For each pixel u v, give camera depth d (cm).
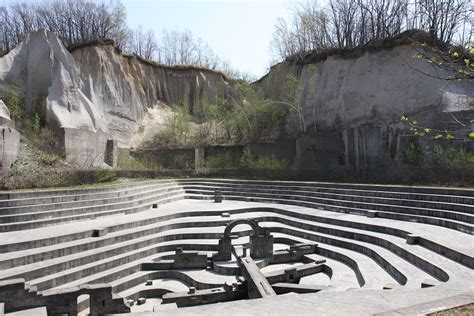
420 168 2153
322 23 3716
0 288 790
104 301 898
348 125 3109
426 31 2825
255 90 4456
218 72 4850
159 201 2228
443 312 473
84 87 3484
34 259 1068
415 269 1007
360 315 521
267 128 3588
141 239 1416
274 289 1033
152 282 1223
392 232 1366
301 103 3506
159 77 4550
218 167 3306
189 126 4112
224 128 3934
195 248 1457
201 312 591
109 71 3822
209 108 4112
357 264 1154
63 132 2761
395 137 2630
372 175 2398
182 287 1179
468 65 606
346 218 1639
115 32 4444
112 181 2575
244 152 3241
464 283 741
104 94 3703
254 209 2042
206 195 2595
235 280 1168
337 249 1356
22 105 2897
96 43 3762
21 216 1392
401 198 1778
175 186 2750
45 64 3067
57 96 3009
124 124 3828
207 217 1836
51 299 848
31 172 2092
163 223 1652
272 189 2477
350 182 2438
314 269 1210
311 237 1549
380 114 2891
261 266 1288
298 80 3631
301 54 3825
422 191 1747
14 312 748
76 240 1275
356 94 3112
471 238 1173
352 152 2833
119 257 1244
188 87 4644
